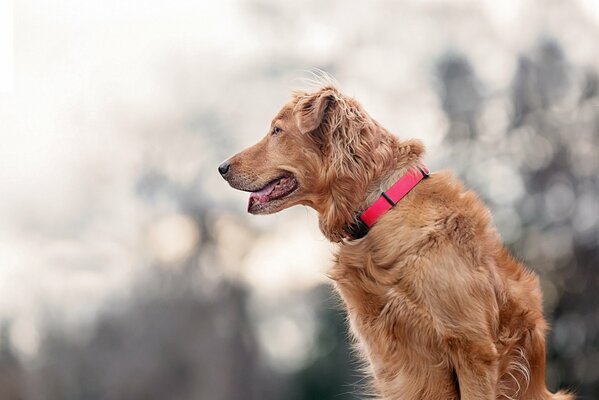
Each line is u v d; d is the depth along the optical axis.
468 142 20.53
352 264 5.46
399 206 5.41
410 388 5.36
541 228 18.19
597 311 17.34
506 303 5.39
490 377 5.15
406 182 5.48
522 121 19.86
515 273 5.56
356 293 5.44
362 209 5.54
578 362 17.25
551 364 17.23
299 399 23.77
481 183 19.53
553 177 18.64
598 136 19.02
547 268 17.81
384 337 5.36
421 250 5.22
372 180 5.52
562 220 18.11
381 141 5.57
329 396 22.81
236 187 5.98
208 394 26.19
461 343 5.15
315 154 5.74
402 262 5.25
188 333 26.52
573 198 18.47
